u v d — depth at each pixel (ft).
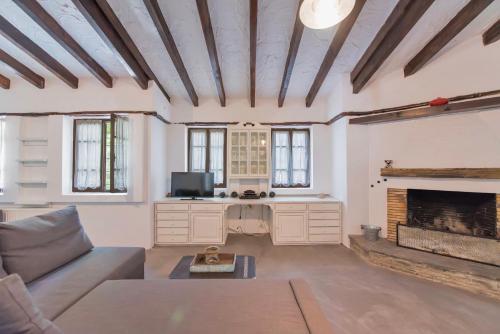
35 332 3.05
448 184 9.98
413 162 10.98
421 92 10.87
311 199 13.65
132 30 9.16
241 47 10.36
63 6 7.88
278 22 8.87
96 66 11.05
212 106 15.17
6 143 12.24
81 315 4.15
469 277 8.11
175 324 3.93
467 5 7.94
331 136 14.92
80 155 13.28
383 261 10.02
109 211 12.37
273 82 13.29
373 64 10.46
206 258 7.39
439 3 7.86
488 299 7.54
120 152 12.03
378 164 12.14
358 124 12.44
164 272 9.72
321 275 9.34
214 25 9.05
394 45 9.11
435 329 6.20
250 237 14.44
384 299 7.58
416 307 7.14
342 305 7.27
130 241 12.37
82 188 13.24
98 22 7.92
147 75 12.07
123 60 9.91
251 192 14.08
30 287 5.39
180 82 13.29
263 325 3.93
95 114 12.42
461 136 9.71
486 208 9.25
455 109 9.51
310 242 13.00
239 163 14.51
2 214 11.84
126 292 4.95
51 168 12.26
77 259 7.04
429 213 10.81
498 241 8.70
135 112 12.30
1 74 11.98
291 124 15.12
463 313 6.84
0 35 9.09
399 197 11.37
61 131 12.39
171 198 13.91
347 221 12.48
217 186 15.46
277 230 12.98
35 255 5.94
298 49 10.48
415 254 9.81
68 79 11.76
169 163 15.03
